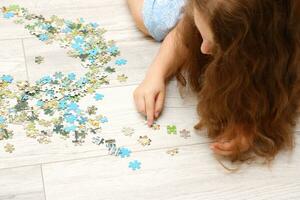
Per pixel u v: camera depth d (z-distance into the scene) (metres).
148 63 1.47
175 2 1.45
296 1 1.17
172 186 1.26
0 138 1.31
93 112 1.36
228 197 1.25
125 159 1.29
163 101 1.39
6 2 1.58
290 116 1.36
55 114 1.35
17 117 1.34
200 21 1.20
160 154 1.31
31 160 1.28
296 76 1.29
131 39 1.53
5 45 1.48
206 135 1.34
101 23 1.55
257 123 1.31
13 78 1.41
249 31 1.17
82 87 1.40
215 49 1.23
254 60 1.22
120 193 1.24
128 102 1.39
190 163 1.30
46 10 1.57
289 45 1.23
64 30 1.52
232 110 1.30
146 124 1.35
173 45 1.41
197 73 1.40
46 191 1.24
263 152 1.32
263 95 1.28
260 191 1.26
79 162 1.28
